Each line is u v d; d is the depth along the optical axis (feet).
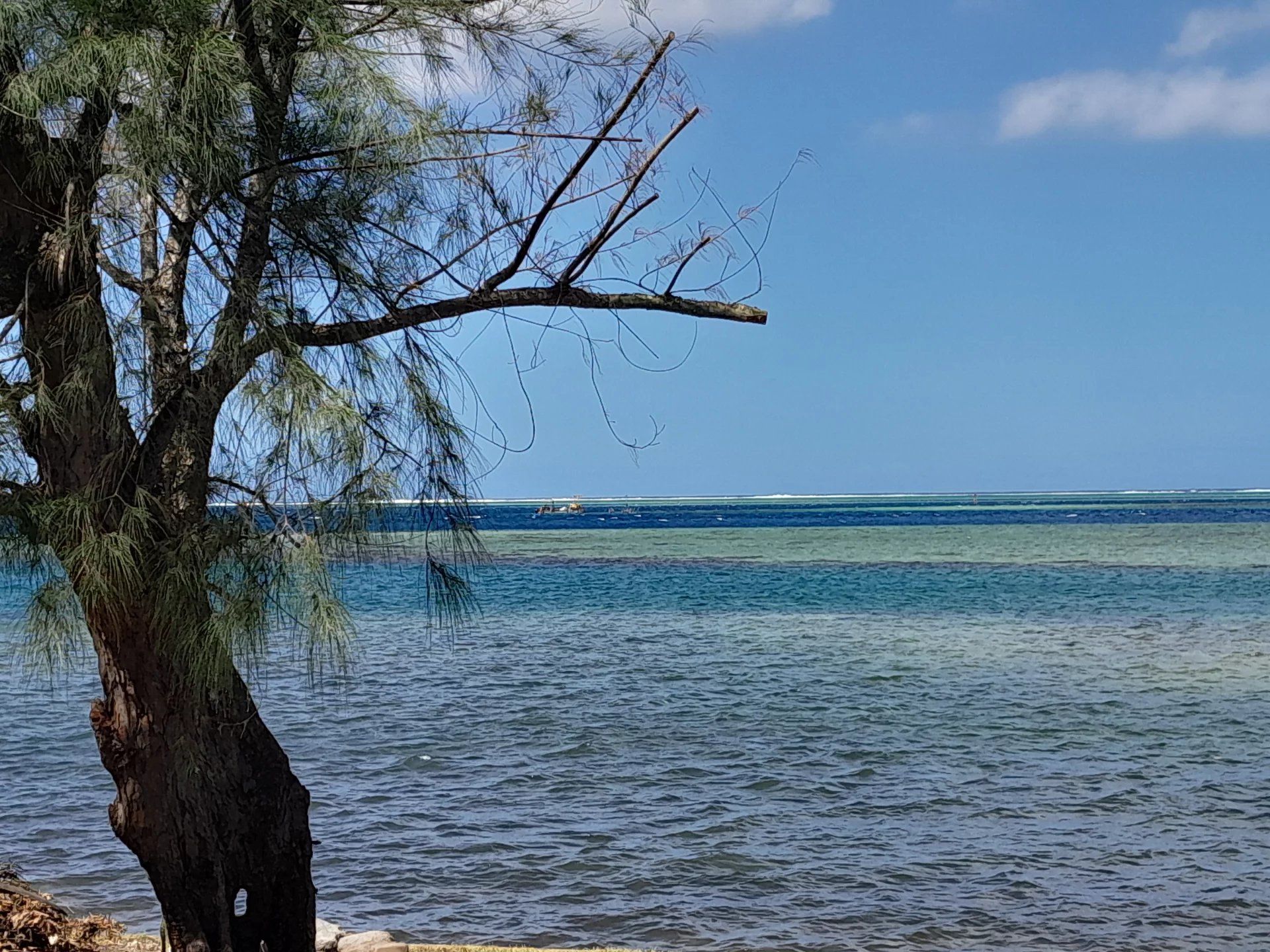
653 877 28.30
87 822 32.94
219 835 15.25
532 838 31.45
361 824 32.78
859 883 27.89
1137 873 28.48
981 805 34.88
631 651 74.08
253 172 13.52
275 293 13.61
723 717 49.73
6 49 12.78
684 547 230.07
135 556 13.24
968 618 93.71
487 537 287.07
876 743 44.11
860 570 158.40
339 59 14.01
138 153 12.48
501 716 49.96
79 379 12.92
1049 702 53.31
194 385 13.58
